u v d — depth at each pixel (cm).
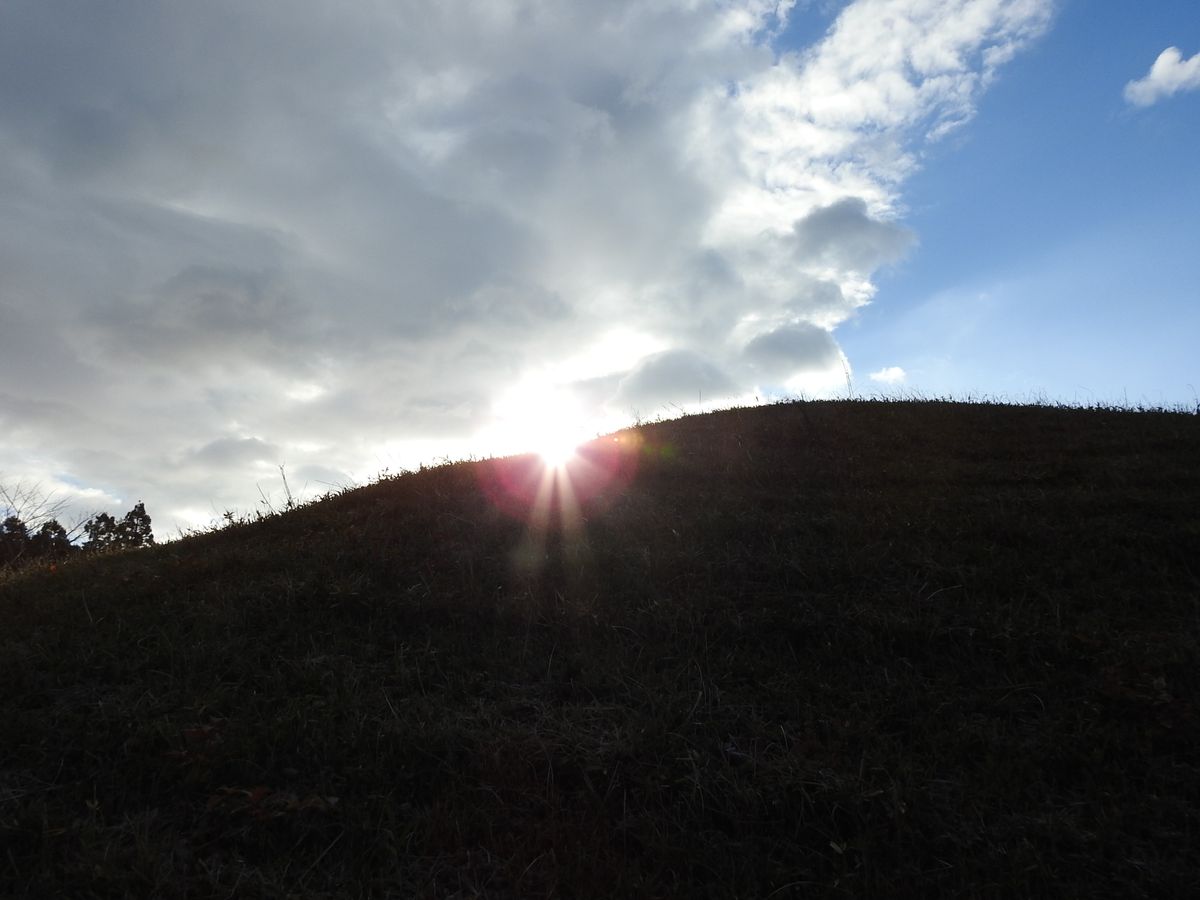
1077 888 349
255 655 564
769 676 539
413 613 632
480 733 464
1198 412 1333
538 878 361
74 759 441
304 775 431
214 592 670
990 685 521
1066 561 698
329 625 614
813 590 664
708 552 745
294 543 819
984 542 748
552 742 453
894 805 394
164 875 346
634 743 446
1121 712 480
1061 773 434
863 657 559
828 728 473
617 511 895
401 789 422
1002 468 1041
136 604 666
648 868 373
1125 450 1080
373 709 495
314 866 365
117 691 516
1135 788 415
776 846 383
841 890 352
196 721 473
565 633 608
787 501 917
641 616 618
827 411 1506
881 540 764
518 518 872
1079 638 557
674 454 1221
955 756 448
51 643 582
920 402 1589
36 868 350
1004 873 359
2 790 405
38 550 1115
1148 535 734
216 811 392
